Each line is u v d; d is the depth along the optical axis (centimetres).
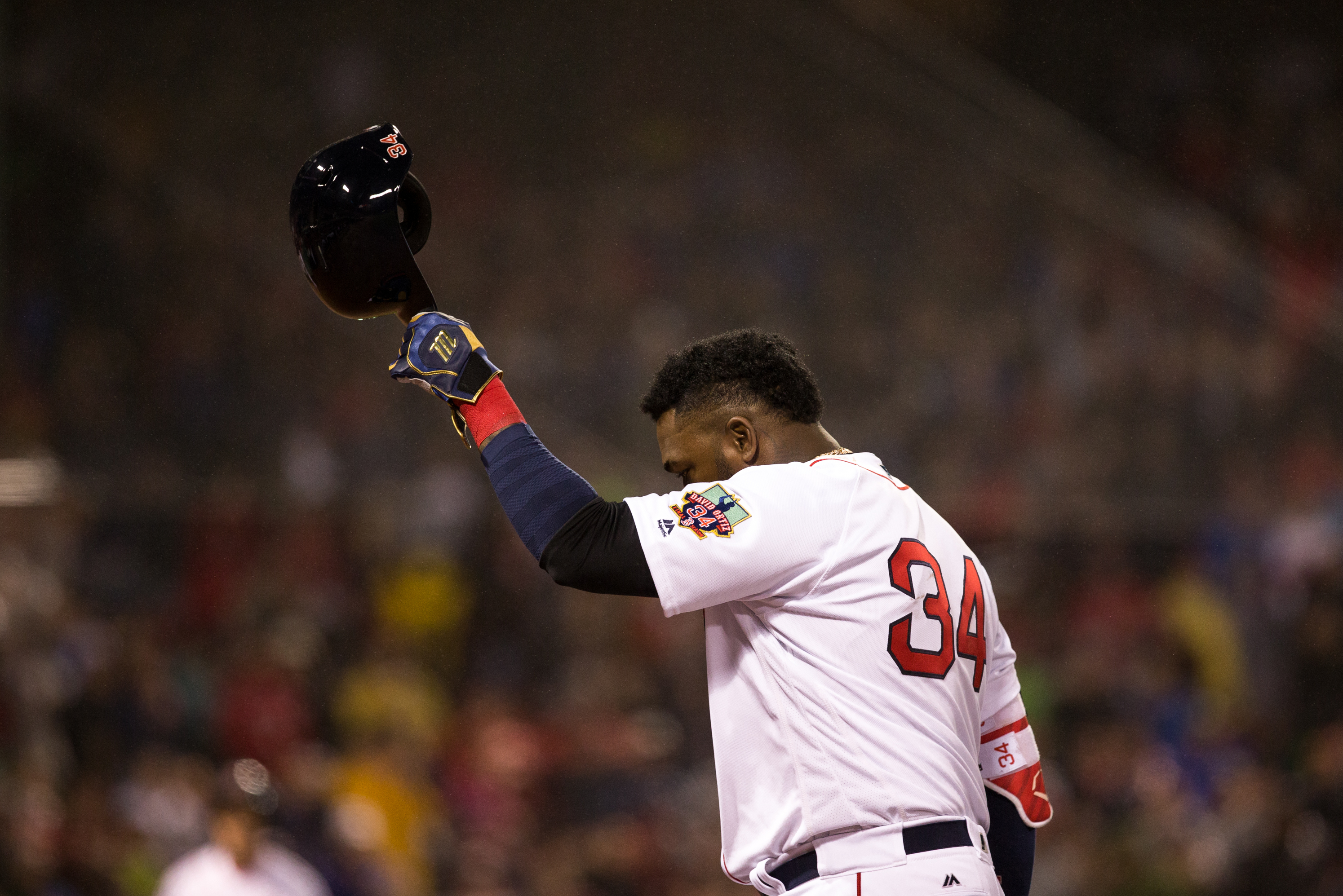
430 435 2681
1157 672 2359
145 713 2062
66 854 1867
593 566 568
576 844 2112
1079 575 2514
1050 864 2089
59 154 2759
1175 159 2994
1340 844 1948
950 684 599
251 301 2761
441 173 2931
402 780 2138
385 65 2953
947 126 3005
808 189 3006
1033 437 2741
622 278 2931
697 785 2230
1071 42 3041
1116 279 2884
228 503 2477
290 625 2302
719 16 3044
